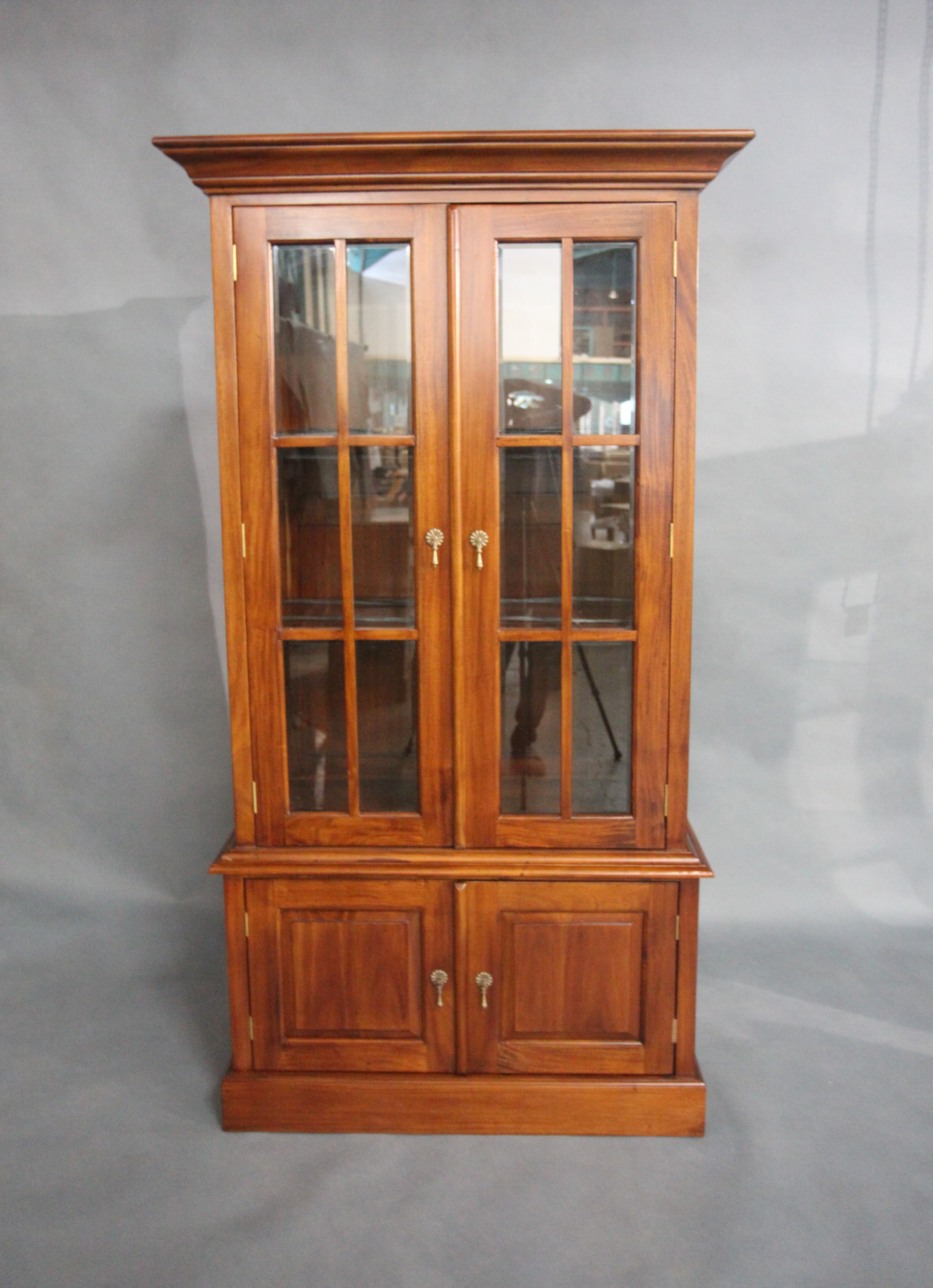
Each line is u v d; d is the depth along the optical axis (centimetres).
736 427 246
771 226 239
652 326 165
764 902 258
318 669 176
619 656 174
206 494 251
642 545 171
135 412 249
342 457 170
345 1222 160
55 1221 161
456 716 175
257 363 168
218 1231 158
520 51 236
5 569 256
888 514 248
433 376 168
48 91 239
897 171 236
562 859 175
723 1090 196
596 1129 182
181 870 262
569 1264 152
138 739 260
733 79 235
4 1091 196
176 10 236
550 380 168
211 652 256
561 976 180
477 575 172
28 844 264
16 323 247
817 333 242
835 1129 184
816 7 232
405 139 157
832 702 255
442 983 180
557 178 162
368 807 180
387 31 236
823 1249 154
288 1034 184
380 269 167
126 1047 212
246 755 178
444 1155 177
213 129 239
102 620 257
